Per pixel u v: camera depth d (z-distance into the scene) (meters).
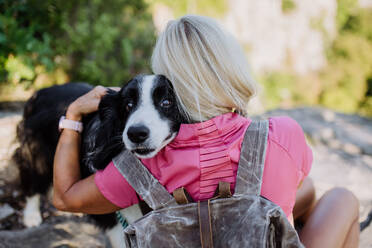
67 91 2.64
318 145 4.70
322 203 1.82
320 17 15.03
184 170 1.31
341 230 1.71
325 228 1.70
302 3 14.23
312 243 1.67
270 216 1.22
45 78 6.35
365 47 15.86
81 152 2.02
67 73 6.72
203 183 1.31
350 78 15.19
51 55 6.08
